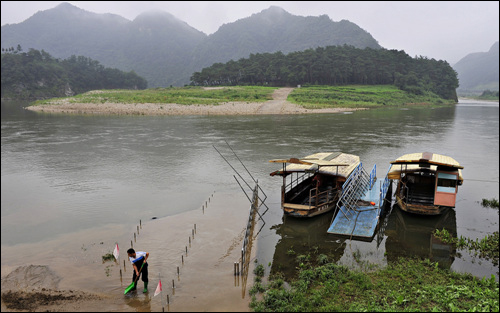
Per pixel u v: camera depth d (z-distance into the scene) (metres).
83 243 13.89
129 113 71.81
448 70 170.25
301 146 36.16
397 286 10.84
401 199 18.58
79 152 33.03
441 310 9.41
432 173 19.83
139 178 24.05
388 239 15.17
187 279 11.27
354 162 21.94
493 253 13.60
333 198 18.80
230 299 10.16
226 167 27.22
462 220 17.42
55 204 18.69
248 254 13.30
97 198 19.70
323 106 86.94
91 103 81.06
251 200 18.27
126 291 10.33
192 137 42.00
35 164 28.20
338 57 152.00
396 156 31.89
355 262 12.88
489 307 9.39
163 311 9.50
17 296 10.08
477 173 26.48
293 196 19.00
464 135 45.59
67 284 10.85
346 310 9.45
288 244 14.42
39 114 70.50
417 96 135.75
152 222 16.11
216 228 15.50
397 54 165.62
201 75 164.00
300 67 149.12
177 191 21.08
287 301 9.95
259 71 155.75
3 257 12.62
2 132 45.75
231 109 77.00
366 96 115.81
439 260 13.11
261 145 36.62
